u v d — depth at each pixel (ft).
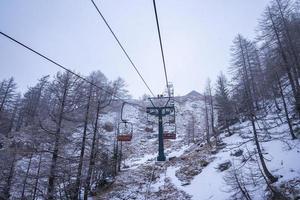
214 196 51.88
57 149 44.14
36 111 51.57
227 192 49.78
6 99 148.46
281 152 54.24
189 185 66.33
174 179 74.90
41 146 46.75
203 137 140.05
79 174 47.55
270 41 77.97
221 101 109.70
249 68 95.91
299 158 46.75
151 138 172.35
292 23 80.07
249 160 58.95
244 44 110.01
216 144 93.25
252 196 42.52
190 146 136.05
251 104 52.54
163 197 61.16
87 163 53.36
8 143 62.90
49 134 45.32
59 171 43.57
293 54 67.51
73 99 50.24
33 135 47.26
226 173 60.59
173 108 58.13
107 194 67.26
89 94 55.88
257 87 93.81
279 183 40.83
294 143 54.49
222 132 116.67
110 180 79.20
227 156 73.00
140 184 75.00
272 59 76.02
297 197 34.14
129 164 113.39
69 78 50.26
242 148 70.23
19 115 121.29
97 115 57.21
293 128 62.13
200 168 76.69
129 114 206.28
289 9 79.41
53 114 47.14
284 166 46.78
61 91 48.83
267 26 79.36
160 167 94.48
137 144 158.51
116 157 89.86
